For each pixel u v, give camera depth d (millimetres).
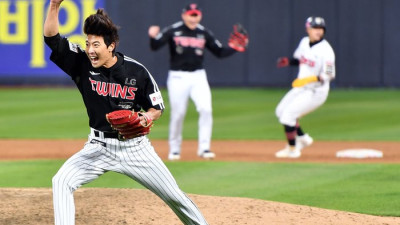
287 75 76375
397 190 31375
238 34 40344
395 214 26812
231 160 40406
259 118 59688
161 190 20250
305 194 30750
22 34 76438
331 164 38750
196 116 61938
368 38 75875
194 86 39906
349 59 76188
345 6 75500
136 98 19984
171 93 40000
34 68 77125
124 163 19953
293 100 40844
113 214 24906
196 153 43781
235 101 68750
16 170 36812
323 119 59375
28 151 44031
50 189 29547
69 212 19359
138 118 19109
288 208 26312
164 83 76000
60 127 54812
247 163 39062
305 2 75438
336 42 75875
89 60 19688
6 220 24297
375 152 42094
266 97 71000
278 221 24594
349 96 72125
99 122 19797
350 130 53969
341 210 27594
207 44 40281
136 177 20203
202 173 35938
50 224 23922
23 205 26297
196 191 31484
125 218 24500
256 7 75688
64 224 19281
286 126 41188
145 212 25203
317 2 75375
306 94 40312
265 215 25297
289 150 41812
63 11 74812
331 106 66062
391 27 75750
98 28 18875
